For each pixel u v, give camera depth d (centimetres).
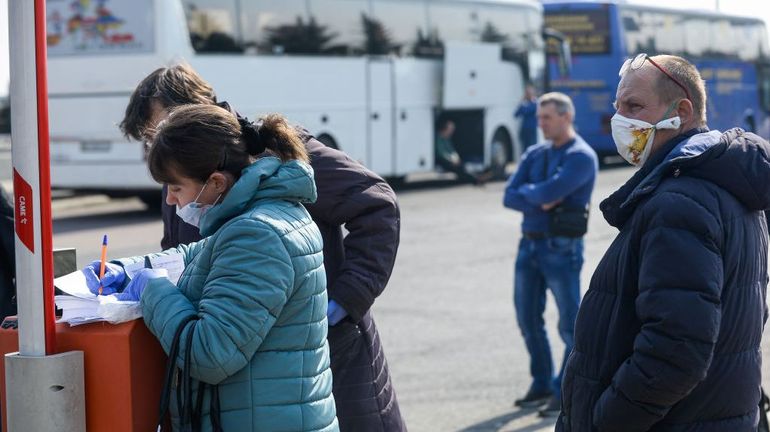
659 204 316
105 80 1675
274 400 304
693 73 339
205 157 306
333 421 321
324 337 321
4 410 320
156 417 309
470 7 2262
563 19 2777
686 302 307
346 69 1973
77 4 1686
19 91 296
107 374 301
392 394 421
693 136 331
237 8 1761
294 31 1864
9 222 455
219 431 302
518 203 700
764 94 3306
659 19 2892
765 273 340
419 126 2153
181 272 338
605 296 333
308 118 1898
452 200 1970
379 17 2045
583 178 687
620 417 319
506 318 978
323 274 320
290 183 313
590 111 2775
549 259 691
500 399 721
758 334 333
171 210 405
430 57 2169
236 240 301
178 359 299
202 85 381
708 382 323
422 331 925
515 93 2389
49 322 300
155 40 1650
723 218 317
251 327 296
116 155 1677
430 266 1260
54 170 1714
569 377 342
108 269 340
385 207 402
